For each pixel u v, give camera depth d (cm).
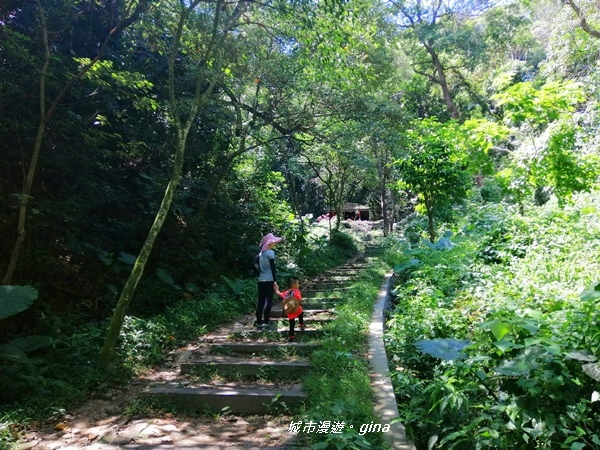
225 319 756
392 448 312
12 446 347
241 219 1177
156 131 945
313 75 957
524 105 905
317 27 724
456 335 520
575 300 469
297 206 1549
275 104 1045
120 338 570
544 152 909
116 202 842
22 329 573
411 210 2692
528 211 1055
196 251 955
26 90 647
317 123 1103
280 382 473
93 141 729
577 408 312
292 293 602
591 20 1238
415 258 1010
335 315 680
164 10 743
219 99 968
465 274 789
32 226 655
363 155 1266
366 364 471
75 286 704
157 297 775
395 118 1073
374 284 912
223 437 360
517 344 349
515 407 327
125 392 470
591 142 1078
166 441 354
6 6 638
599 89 1112
